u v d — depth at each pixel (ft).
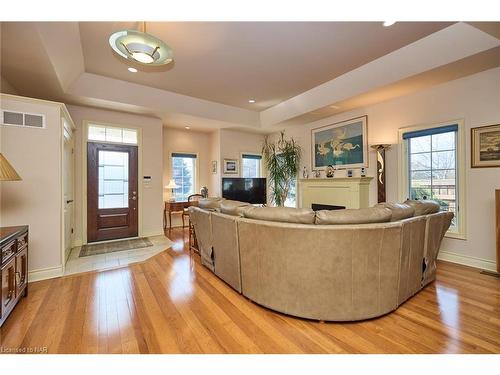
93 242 14.32
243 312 6.70
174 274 9.50
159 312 6.67
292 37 9.12
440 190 11.59
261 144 22.57
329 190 16.06
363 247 5.90
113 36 6.73
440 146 11.59
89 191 14.16
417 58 9.75
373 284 6.10
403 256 6.62
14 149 8.38
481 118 9.95
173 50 9.95
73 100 12.84
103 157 14.65
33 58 8.55
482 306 6.90
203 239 9.92
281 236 6.22
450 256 10.96
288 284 6.32
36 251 8.78
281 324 6.12
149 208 16.34
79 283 8.58
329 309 6.09
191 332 5.77
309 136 18.42
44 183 8.93
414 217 7.32
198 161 21.16
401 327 5.94
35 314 6.50
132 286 8.37
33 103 8.71
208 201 10.00
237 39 9.22
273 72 12.08
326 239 5.85
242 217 7.55
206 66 11.37
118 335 5.63
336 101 13.50
